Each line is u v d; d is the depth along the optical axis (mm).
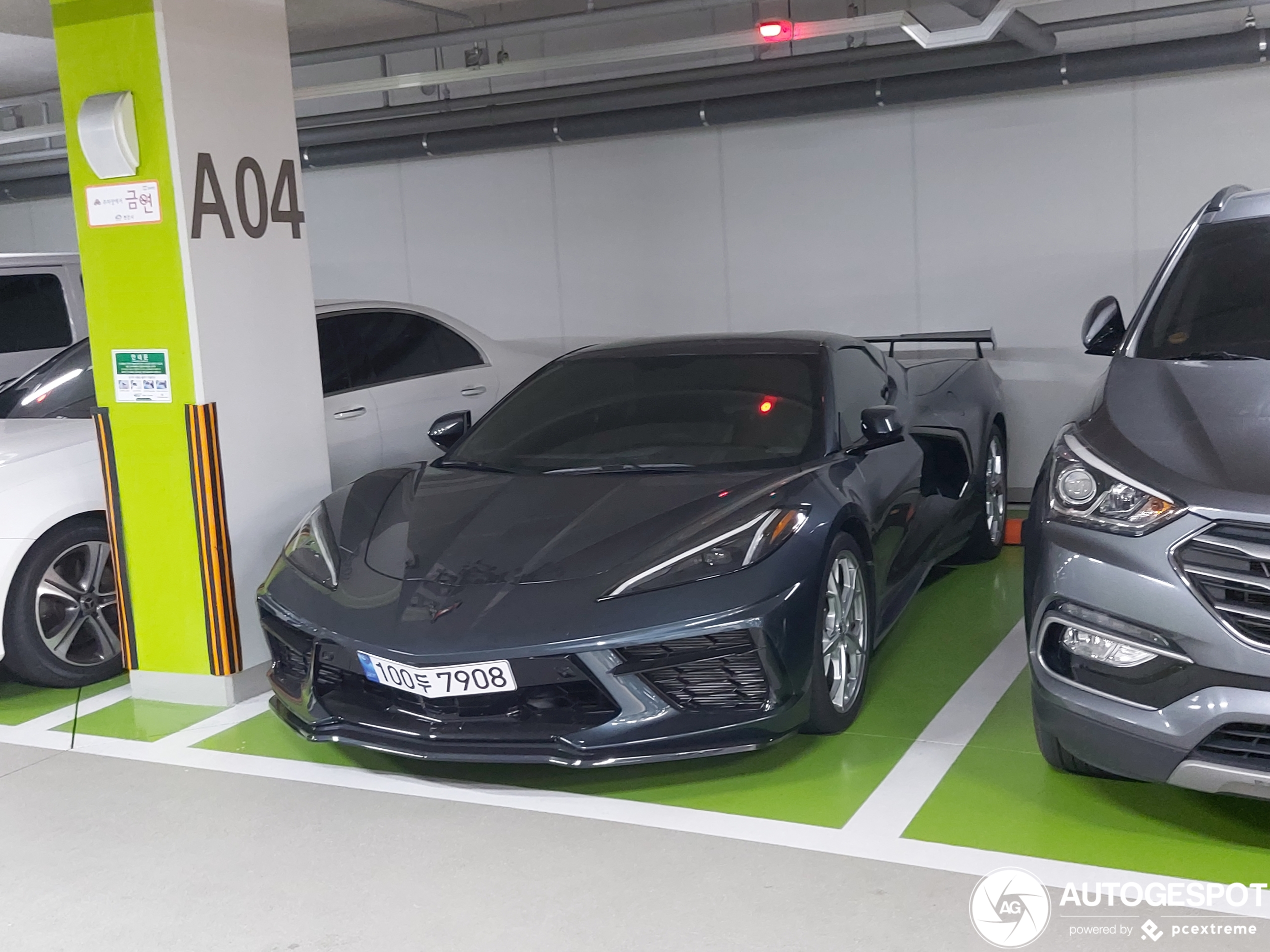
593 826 3031
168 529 4129
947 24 5023
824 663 3348
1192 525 2547
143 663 4277
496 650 3031
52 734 3992
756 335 4484
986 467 5234
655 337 4703
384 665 3152
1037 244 6617
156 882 2865
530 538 3381
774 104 6750
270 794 3367
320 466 4484
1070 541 2754
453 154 7734
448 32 5855
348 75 8156
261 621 3650
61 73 3998
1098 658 2693
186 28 3895
